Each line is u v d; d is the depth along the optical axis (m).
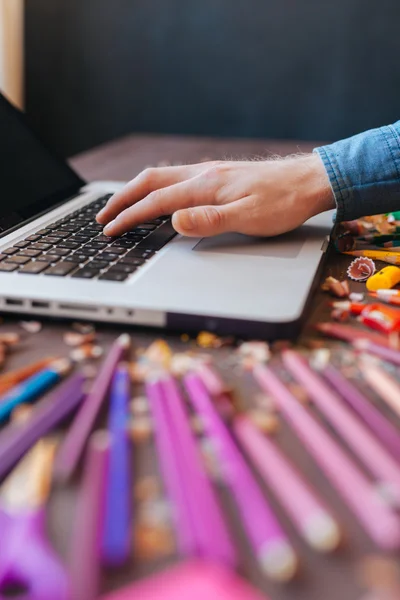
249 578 0.24
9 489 0.29
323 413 0.35
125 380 0.38
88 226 0.64
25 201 0.69
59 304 0.45
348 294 0.52
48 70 2.24
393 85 2.05
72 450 0.31
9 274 0.50
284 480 0.28
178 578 0.23
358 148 0.61
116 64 2.21
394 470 0.29
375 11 1.99
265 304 0.44
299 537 0.26
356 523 0.27
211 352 0.42
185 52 2.16
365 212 0.61
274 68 2.12
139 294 0.46
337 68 2.07
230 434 0.33
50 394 0.37
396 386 0.37
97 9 2.16
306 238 0.59
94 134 2.30
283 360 0.41
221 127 2.22
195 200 0.59
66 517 0.27
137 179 0.63
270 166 0.60
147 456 0.31
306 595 0.23
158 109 2.24
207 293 0.46
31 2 2.18
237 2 2.07
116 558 0.24
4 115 0.77
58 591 0.23
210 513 0.26
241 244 0.57
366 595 0.23
